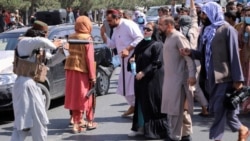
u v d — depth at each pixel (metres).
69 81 7.92
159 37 7.47
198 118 8.83
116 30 8.55
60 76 9.62
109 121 8.77
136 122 7.61
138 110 7.57
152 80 7.30
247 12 8.70
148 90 7.29
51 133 8.00
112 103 10.48
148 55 7.30
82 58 7.82
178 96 6.66
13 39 9.98
